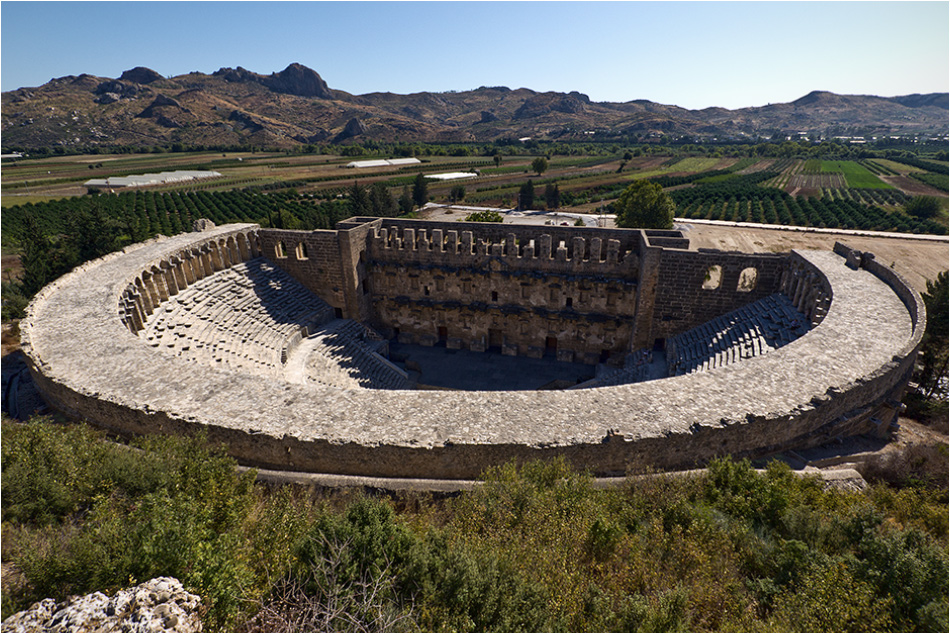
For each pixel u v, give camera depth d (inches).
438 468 966.4
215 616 489.4
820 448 1132.5
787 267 1804.9
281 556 577.9
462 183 7268.7
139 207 5369.1
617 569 642.2
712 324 1878.7
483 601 531.5
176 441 876.0
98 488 708.7
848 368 1177.4
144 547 530.0
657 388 1136.8
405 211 5093.5
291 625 480.1
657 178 7716.5
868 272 1713.8
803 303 1632.6
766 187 6998.0
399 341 2450.8
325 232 2196.1
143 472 733.9
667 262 1882.4
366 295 2349.9
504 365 2213.3
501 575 569.3
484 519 719.1
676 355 1817.2
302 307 2192.4
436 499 898.1
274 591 538.9
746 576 638.5
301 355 1934.1
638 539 685.9
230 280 2044.8
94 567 511.8
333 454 968.3
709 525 711.1
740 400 1078.4
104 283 1588.3
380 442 956.0
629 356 2048.5
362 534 595.2
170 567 531.8
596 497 806.5
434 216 5123.0
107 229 2755.9
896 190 6540.4
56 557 523.5
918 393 1776.6
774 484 812.0
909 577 587.5
